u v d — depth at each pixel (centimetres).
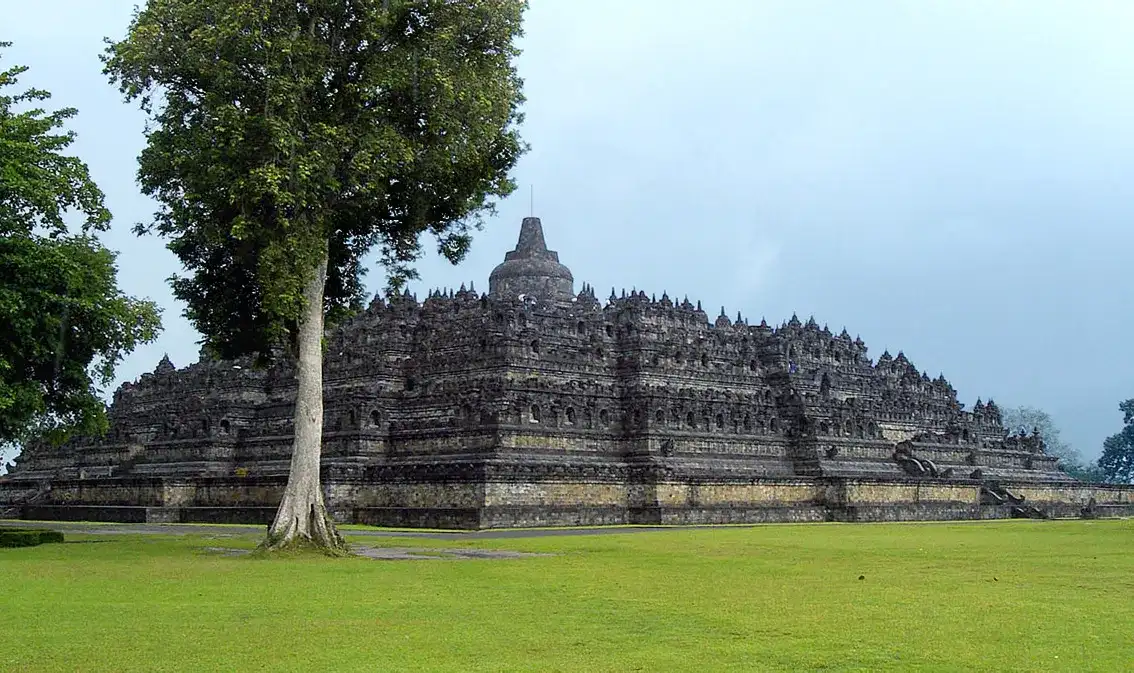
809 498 10850
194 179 5319
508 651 2544
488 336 10894
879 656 2475
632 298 12425
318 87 5375
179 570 4416
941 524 9700
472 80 5538
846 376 14175
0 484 12675
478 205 6153
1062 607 3269
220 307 6241
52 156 6141
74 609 3197
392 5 5388
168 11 5341
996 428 15450
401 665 2375
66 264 5788
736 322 14150
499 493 8519
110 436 13375
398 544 6219
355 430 10481
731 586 3847
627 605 3312
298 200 5191
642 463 10438
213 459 11769
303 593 3616
